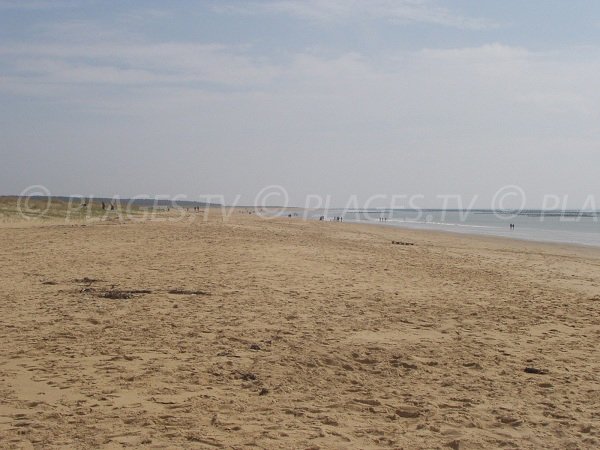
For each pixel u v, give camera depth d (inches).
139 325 423.5
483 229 2623.0
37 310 469.7
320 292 594.6
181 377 305.0
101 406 258.7
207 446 216.4
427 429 245.9
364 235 1774.1
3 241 1064.8
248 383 300.5
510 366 353.4
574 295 656.4
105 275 665.0
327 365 342.3
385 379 319.9
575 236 2050.9
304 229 1929.1
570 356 383.6
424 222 3622.0
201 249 965.2
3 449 209.6
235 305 507.5
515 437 240.2
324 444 222.2
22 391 277.1
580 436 243.0
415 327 454.3
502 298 613.6
